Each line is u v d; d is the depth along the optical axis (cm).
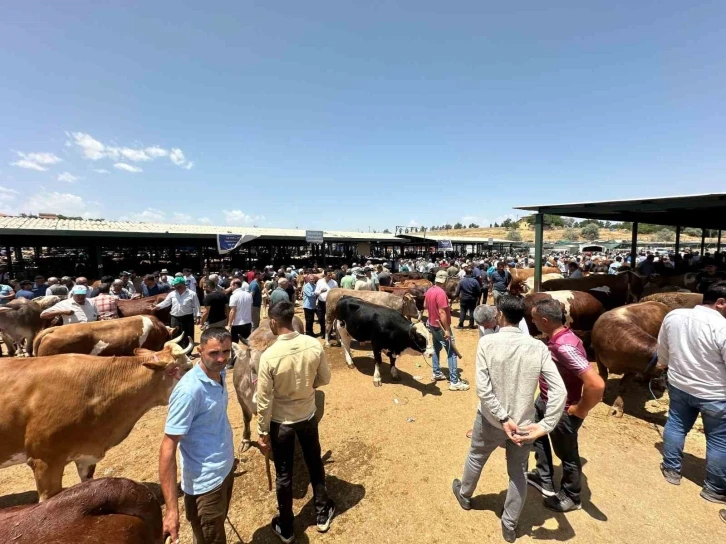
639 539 280
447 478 360
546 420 243
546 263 2395
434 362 623
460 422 475
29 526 151
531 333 723
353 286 1084
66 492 167
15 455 279
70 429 282
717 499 318
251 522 304
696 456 389
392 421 480
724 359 305
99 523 160
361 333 614
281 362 266
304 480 360
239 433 457
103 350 540
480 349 263
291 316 278
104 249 3011
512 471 269
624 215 1123
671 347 340
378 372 605
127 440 445
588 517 303
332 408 520
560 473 368
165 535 191
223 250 1347
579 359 274
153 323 598
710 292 333
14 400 270
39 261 2095
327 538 288
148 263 2392
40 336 516
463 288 1017
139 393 309
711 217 1222
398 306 834
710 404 313
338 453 407
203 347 221
